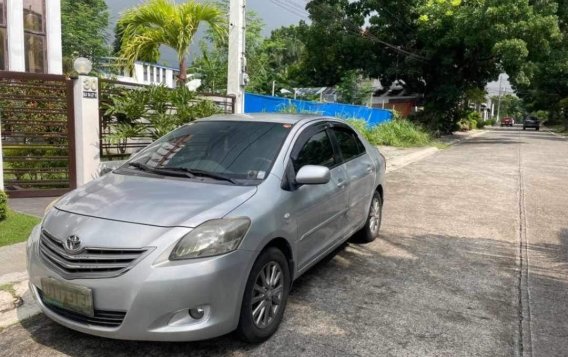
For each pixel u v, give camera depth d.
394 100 41.06
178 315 2.97
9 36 12.51
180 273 2.93
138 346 3.42
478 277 5.01
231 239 3.12
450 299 4.41
